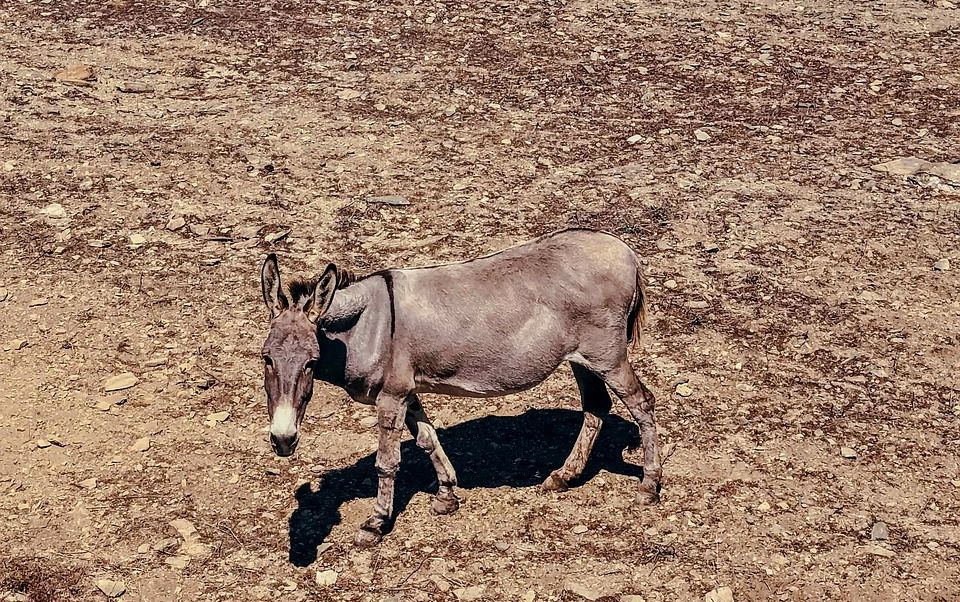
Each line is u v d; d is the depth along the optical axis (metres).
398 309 6.25
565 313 6.39
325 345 6.05
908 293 9.32
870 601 6.21
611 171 11.37
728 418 7.75
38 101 12.57
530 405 7.97
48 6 15.31
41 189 10.76
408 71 13.60
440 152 11.69
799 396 8.01
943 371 8.31
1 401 7.82
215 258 9.69
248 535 6.70
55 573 6.37
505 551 6.55
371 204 10.60
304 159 11.48
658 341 8.62
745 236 10.13
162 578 6.36
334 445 7.48
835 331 8.77
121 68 13.52
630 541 6.63
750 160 11.62
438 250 9.83
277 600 6.21
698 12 15.65
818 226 10.33
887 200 10.83
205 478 7.16
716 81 13.52
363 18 15.12
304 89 13.09
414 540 6.66
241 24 14.84
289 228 10.18
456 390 6.55
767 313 8.98
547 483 7.07
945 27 15.24
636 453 7.48
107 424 7.64
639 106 12.86
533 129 12.26
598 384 6.89
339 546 6.61
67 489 7.05
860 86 13.45
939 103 13.02
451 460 7.38
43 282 9.26
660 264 9.66
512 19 15.24
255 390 8.02
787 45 14.57
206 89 13.05
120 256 9.70
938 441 7.55
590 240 6.55
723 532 6.70
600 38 14.69
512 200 10.73
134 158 11.38
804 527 6.75
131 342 8.53
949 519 6.84
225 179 11.03
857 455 7.39
